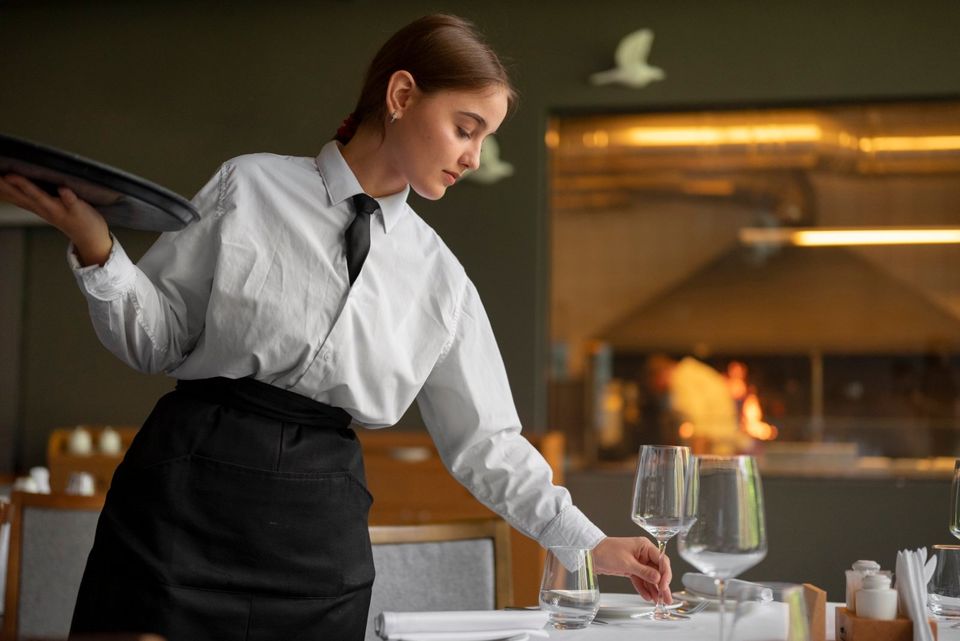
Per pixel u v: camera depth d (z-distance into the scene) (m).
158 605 1.31
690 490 1.22
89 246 1.23
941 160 4.90
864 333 5.80
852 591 1.37
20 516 2.16
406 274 1.49
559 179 5.01
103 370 4.82
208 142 4.77
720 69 4.48
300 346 1.39
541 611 1.37
